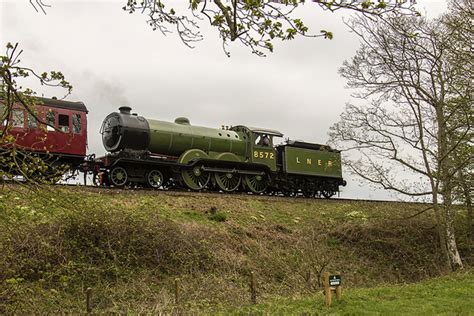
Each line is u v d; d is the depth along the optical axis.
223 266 14.01
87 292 10.23
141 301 11.23
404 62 16.64
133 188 18.73
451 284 13.39
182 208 16.72
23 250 11.42
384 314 9.68
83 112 17.91
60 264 11.41
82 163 17.89
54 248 11.79
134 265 12.84
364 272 16.77
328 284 10.72
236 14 5.55
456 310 10.09
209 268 13.77
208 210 17.06
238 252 15.12
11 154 6.61
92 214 12.91
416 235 19.27
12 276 10.20
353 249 17.94
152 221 14.20
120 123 19.41
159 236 13.74
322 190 25.92
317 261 14.97
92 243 12.60
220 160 21.16
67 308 10.41
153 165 19.64
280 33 5.65
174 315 9.95
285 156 24.16
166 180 20.50
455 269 16.81
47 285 11.16
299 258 15.81
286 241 16.72
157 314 9.92
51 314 9.77
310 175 24.95
